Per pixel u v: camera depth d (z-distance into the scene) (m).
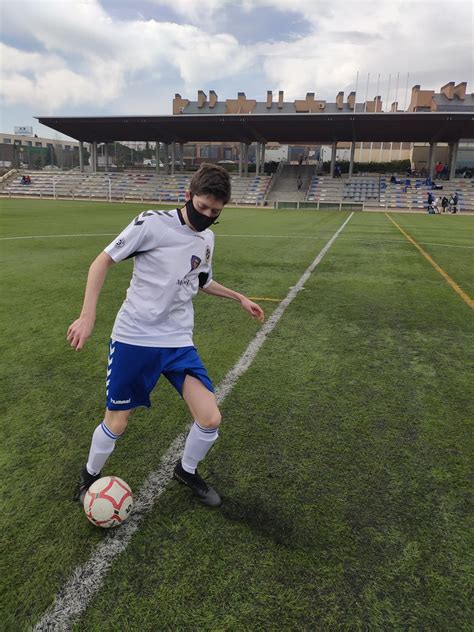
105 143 46.84
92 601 1.77
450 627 1.69
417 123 33.53
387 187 38.34
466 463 2.69
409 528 2.18
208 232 2.14
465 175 42.22
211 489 2.34
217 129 38.44
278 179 43.25
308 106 62.31
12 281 7.37
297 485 2.48
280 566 1.94
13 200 36.59
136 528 2.15
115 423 2.18
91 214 22.52
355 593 1.82
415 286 7.39
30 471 2.56
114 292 6.68
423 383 3.75
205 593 1.81
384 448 2.83
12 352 4.33
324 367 4.04
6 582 1.84
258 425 3.07
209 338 4.73
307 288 7.13
